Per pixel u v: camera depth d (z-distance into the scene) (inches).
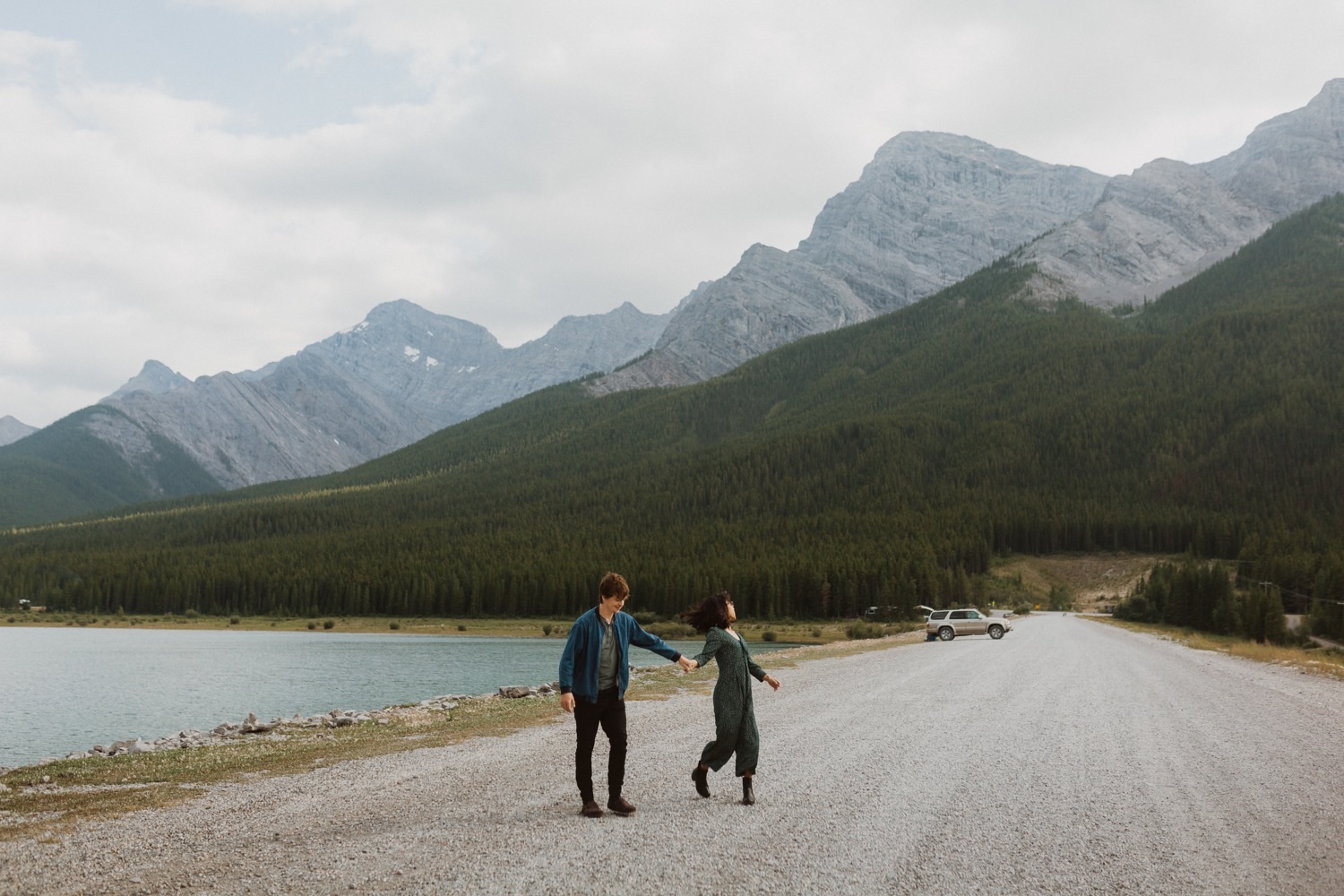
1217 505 7381.9
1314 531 6156.5
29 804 390.9
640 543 7032.5
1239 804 367.6
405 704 920.9
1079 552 7003.0
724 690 365.1
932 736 553.3
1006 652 1467.8
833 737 549.3
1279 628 2632.9
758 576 5187.0
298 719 791.1
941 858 282.4
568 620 5575.8
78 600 6240.2
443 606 5905.5
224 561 6953.7
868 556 5915.4
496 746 535.5
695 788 391.2
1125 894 250.2
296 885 252.4
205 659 2763.3
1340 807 363.6
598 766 455.5
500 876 259.3
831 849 292.5
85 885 255.1
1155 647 1662.2
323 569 6569.9
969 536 6643.7
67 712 1380.4
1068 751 495.2
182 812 357.7
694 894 244.1
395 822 330.6
